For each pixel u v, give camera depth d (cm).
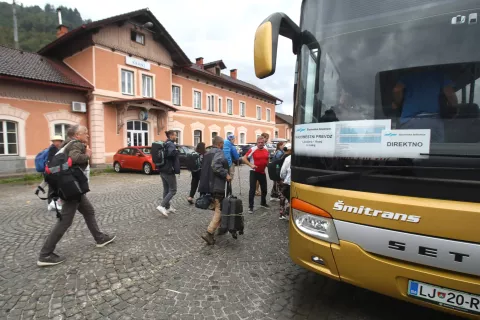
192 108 2328
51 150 592
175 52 2005
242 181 1109
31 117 1373
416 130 185
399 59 200
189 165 670
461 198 168
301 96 246
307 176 233
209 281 312
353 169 205
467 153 170
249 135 3144
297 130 246
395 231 187
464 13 183
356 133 206
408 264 187
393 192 189
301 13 257
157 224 522
